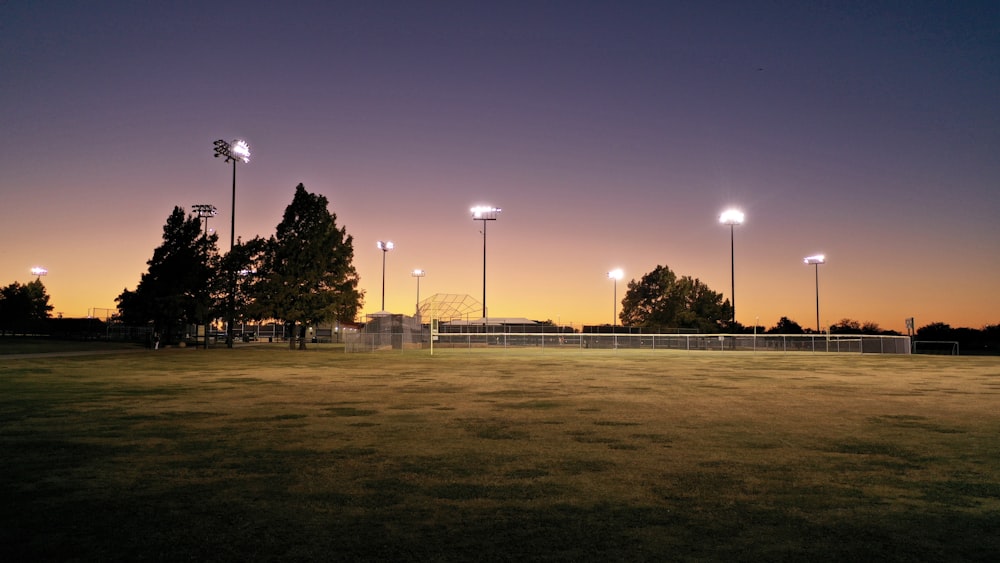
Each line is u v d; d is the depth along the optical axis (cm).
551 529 620
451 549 563
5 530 612
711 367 3275
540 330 7281
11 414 1409
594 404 1634
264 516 658
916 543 588
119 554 551
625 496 743
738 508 696
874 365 3538
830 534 611
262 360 3631
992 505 714
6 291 7400
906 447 1056
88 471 858
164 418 1357
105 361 3275
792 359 4238
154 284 4962
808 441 1108
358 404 1616
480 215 6994
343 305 5456
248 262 5372
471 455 973
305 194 5478
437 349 5950
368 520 646
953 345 6669
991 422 1346
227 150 5278
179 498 727
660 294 10194
